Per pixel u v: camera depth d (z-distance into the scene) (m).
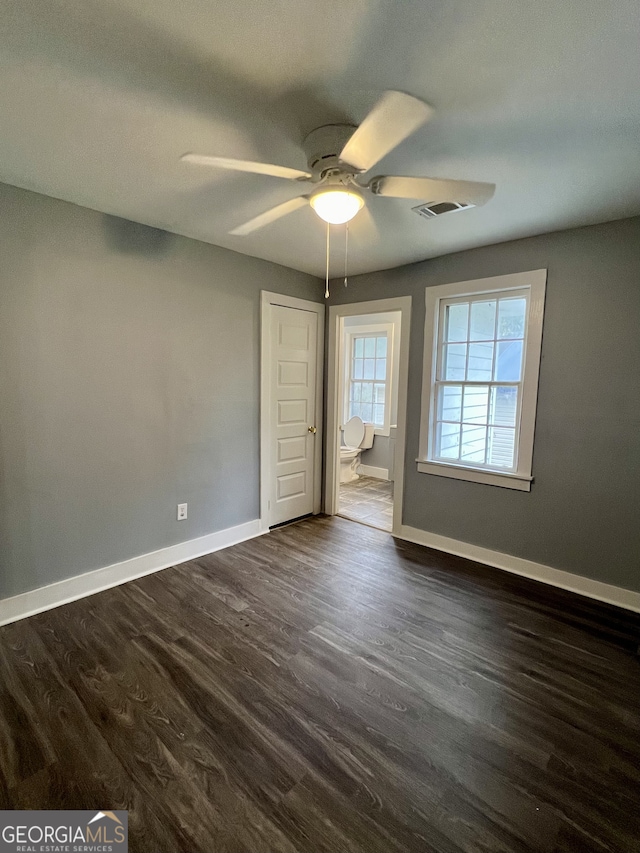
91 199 2.37
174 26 1.19
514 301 3.07
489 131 1.65
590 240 2.63
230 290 3.29
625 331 2.55
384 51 1.26
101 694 1.85
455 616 2.51
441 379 3.49
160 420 2.98
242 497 3.60
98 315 2.60
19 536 2.40
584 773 1.52
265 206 2.44
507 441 3.17
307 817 1.36
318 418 4.23
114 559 2.83
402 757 1.58
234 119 1.62
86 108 1.56
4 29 1.20
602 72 1.33
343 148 1.56
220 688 1.90
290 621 2.42
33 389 2.38
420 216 2.49
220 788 1.44
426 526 3.56
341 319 4.06
